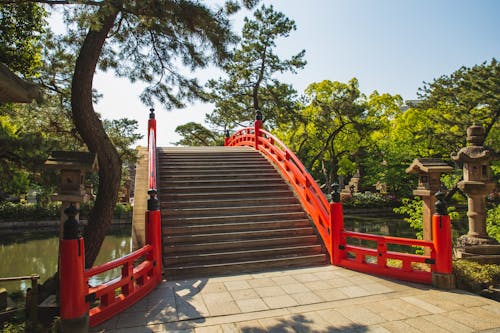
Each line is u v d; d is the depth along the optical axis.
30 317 5.25
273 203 8.53
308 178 7.84
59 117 8.44
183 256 6.31
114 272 11.45
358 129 23.72
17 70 7.66
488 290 5.45
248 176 9.84
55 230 20.77
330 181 26.91
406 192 25.61
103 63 8.14
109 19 6.43
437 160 6.84
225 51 7.10
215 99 21.61
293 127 23.73
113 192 6.74
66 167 4.52
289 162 9.38
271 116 21.94
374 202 25.56
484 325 3.96
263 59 20.80
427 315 4.25
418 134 20.77
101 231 6.64
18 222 20.75
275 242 7.10
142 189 8.74
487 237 6.72
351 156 30.05
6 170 4.29
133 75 8.21
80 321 3.60
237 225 7.36
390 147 25.45
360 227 19.36
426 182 6.71
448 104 21.02
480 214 6.80
